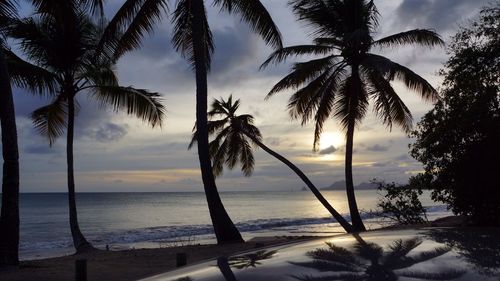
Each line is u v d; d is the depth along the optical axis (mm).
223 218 17328
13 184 12570
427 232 1989
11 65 17297
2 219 12469
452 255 1546
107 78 21328
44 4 13547
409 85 19859
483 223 12914
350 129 21125
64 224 61625
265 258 1773
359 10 20312
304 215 74062
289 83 20438
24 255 30984
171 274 1834
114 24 16969
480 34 13562
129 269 11766
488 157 12414
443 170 13852
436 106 13688
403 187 17719
